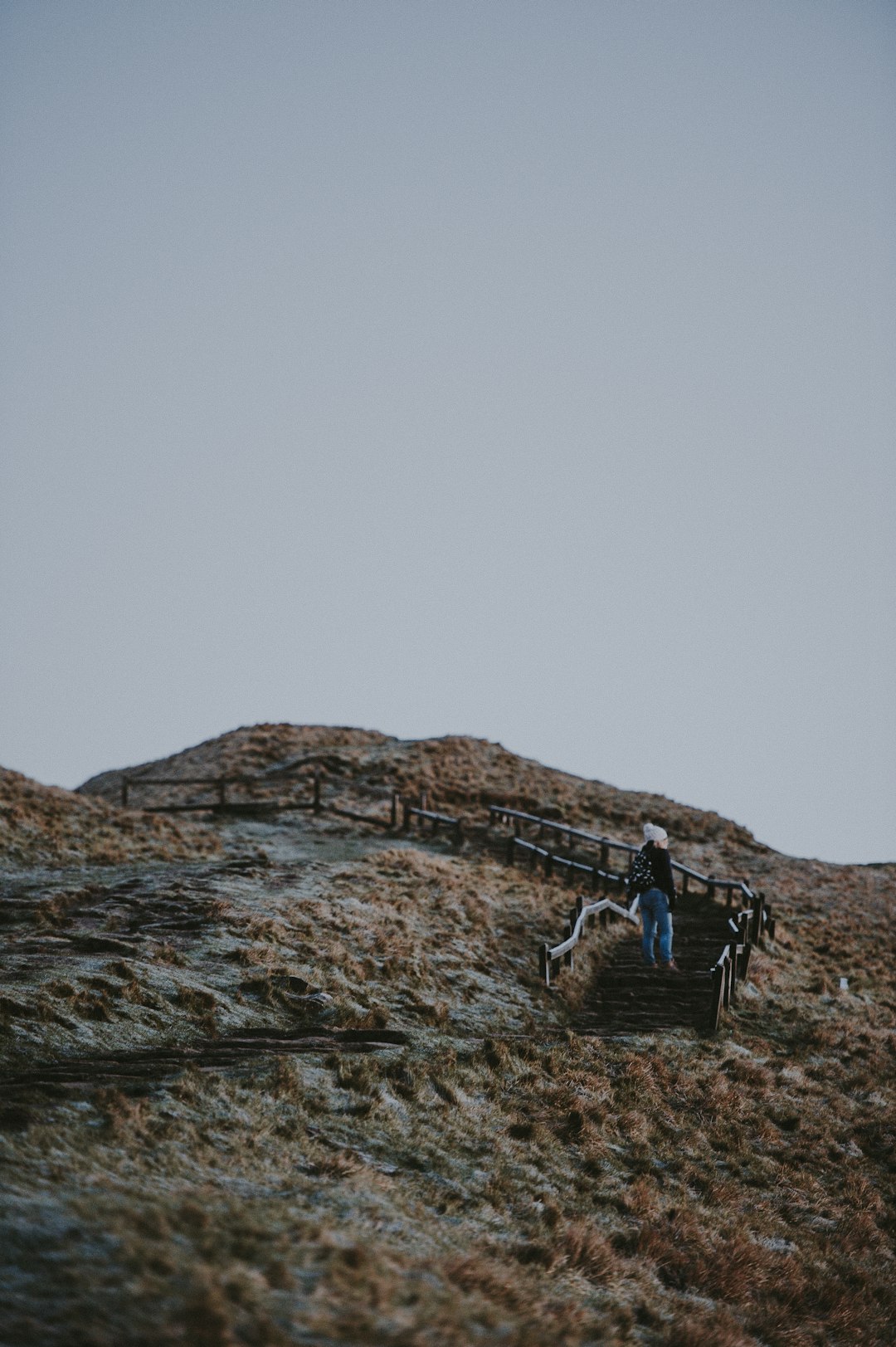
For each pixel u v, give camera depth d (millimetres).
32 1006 11820
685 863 38875
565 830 33438
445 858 28047
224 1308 5727
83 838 26422
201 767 46500
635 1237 9883
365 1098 11000
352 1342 5801
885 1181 13609
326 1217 7867
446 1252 8008
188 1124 9070
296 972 15625
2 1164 7312
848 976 24859
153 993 13461
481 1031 15648
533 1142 11492
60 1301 5570
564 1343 6977
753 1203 11953
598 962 21438
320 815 36000
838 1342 9477
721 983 18000
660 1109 13805
